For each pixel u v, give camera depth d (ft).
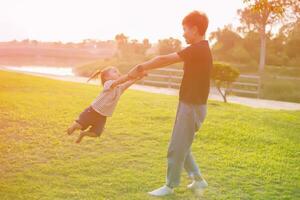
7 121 31.19
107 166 22.11
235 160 24.17
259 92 76.95
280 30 148.46
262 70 134.51
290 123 37.83
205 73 17.35
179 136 17.67
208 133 30.22
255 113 41.98
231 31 174.91
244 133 31.01
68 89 52.85
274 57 170.30
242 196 18.71
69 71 134.10
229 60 167.22
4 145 25.08
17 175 20.20
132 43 172.55
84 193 18.16
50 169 21.11
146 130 30.63
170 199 17.98
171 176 18.15
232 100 66.18
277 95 81.66
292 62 164.35
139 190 18.92
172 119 35.22
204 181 19.21
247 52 169.37
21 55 207.21
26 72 94.22
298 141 30.22
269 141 29.40
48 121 31.78
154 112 37.81
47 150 24.62
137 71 16.74
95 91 52.31
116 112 37.06
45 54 210.79
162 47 152.15
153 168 22.09
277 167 23.29
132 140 27.76
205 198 18.30
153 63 16.74
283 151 27.02
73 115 34.60
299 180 21.31
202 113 17.80
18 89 50.34
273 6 40.32
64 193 18.06
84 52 210.18
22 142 26.00
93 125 17.72
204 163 23.43
